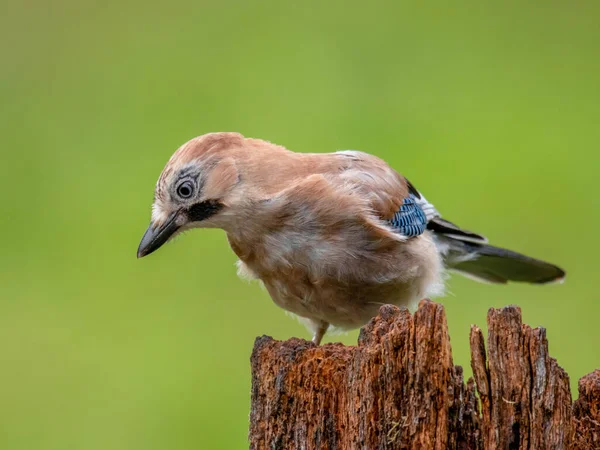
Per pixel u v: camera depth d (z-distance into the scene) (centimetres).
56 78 1578
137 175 1420
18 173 1438
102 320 1284
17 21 1656
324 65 1566
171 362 1227
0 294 1314
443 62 1586
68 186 1422
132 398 1206
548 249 1345
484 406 645
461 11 1659
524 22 1678
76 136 1488
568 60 1603
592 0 1722
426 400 640
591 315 1252
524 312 1261
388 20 1642
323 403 689
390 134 1452
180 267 1321
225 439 1165
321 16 1669
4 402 1218
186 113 1495
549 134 1464
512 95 1525
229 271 1298
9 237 1377
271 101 1488
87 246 1359
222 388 1202
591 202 1386
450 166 1412
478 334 648
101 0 1683
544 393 639
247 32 1641
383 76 1542
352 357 671
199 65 1584
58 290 1316
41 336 1268
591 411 677
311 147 1423
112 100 1537
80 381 1223
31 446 1179
